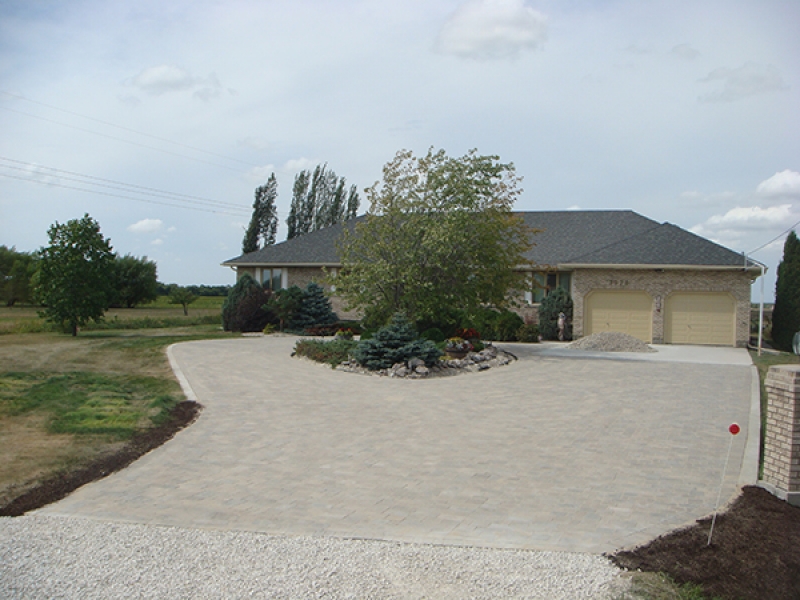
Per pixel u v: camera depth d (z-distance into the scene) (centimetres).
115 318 3212
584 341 2162
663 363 1745
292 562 500
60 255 2336
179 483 715
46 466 769
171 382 1362
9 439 891
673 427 977
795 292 2797
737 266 2316
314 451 848
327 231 3291
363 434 941
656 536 556
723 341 2392
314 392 1280
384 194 1956
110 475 748
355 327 2734
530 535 559
